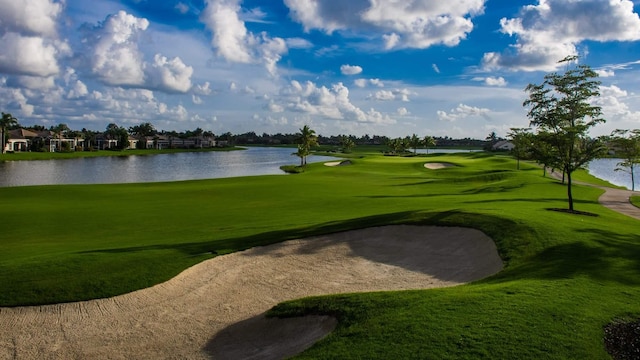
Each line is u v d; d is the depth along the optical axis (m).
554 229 18.89
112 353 11.45
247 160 143.62
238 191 47.34
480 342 8.84
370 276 16.89
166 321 13.17
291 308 12.88
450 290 12.53
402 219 22.66
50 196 43.16
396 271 17.34
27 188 48.94
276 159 149.50
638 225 23.05
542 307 10.53
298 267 17.73
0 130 149.62
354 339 9.68
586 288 12.06
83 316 13.21
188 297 14.73
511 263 15.81
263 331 12.29
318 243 20.16
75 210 33.84
